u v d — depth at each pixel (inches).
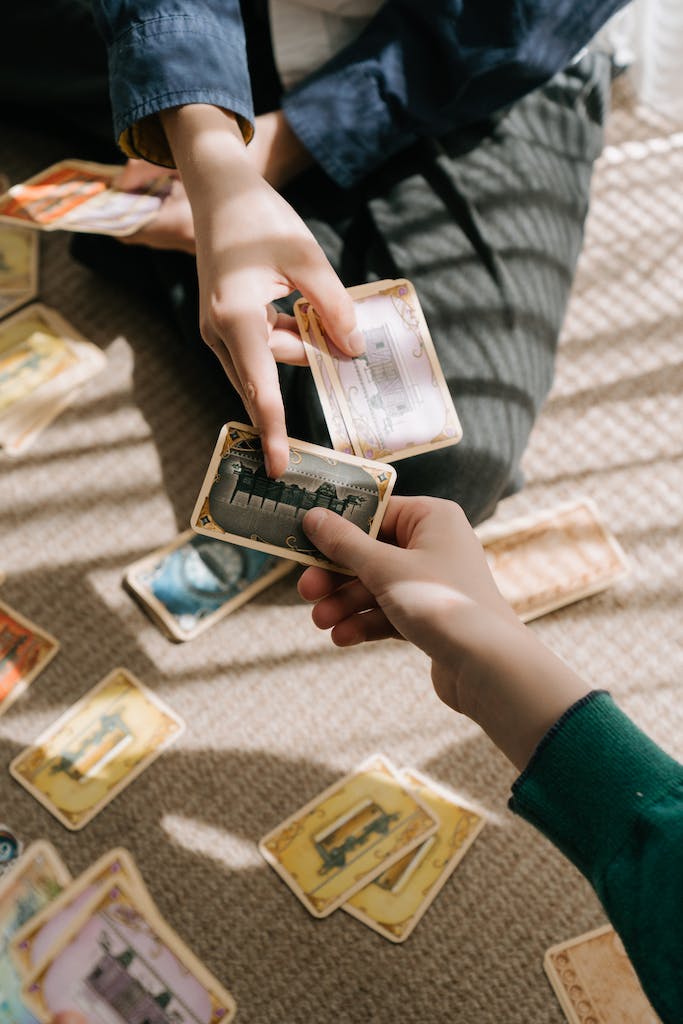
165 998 59.9
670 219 86.4
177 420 78.4
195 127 51.1
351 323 52.6
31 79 80.2
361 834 65.6
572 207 72.4
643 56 83.6
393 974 62.2
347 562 41.7
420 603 37.9
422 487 63.3
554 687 33.5
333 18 67.8
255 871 64.8
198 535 73.6
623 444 78.3
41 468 76.6
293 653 71.2
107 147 87.2
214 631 71.6
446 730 69.0
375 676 70.6
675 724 69.6
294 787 67.3
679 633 72.2
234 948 62.7
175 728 68.6
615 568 73.4
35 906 62.2
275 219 49.8
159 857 65.1
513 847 65.4
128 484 76.2
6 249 83.6
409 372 58.1
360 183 70.5
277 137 67.9
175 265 74.2
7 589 72.7
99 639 71.3
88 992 59.5
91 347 80.0
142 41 51.2
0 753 67.8
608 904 29.2
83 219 69.4
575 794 30.8
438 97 66.3
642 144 88.8
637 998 60.8
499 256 67.1
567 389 80.1
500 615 37.9
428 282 65.9
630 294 83.7
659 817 29.0
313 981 62.0
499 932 63.2
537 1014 61.1
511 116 72.5
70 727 68.5
